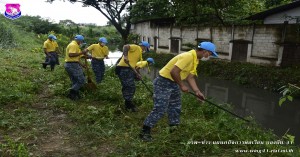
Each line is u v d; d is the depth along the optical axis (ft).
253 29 43.70
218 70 45.09
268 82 36.17
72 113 17.10
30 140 13.12
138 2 76.79
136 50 18.70
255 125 17.76
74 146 12.85
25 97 19.30
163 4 74.08
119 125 15.60
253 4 62.03
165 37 66.64
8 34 56.34
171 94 14.38
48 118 16.30
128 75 18.34
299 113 26.13
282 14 52.19
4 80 24.03
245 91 35.53
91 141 13.35
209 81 42.09
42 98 20.40
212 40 52.01
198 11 59.00
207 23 62.23
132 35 94.32
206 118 19.27
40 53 50.98
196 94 13.74
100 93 21.50
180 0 55.16
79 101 20.29
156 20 75.51
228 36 48.34
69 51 19.76
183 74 13.42
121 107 19.17
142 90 24.91
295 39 37.96
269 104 29.37
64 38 75.92
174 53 63.05
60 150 12.34
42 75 29.07
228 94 34.24
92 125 15.02
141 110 19.22
